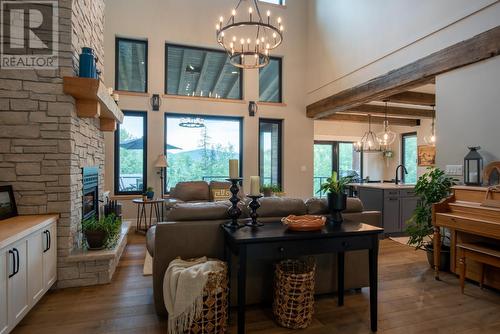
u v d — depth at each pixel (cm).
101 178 434
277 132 680
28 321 220
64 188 279
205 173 628
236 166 229
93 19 372
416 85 412
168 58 616
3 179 265
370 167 991
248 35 635
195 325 195
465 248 274
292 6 671
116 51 566
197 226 232
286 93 667
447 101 343
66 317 226
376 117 824
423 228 348
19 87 268
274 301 229
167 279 204
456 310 243
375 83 459
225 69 652
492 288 283
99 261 289
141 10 571
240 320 195
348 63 529
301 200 269
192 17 601
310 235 205
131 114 577
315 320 227
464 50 319
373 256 220
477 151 304
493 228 256
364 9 486
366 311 241
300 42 678
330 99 582
